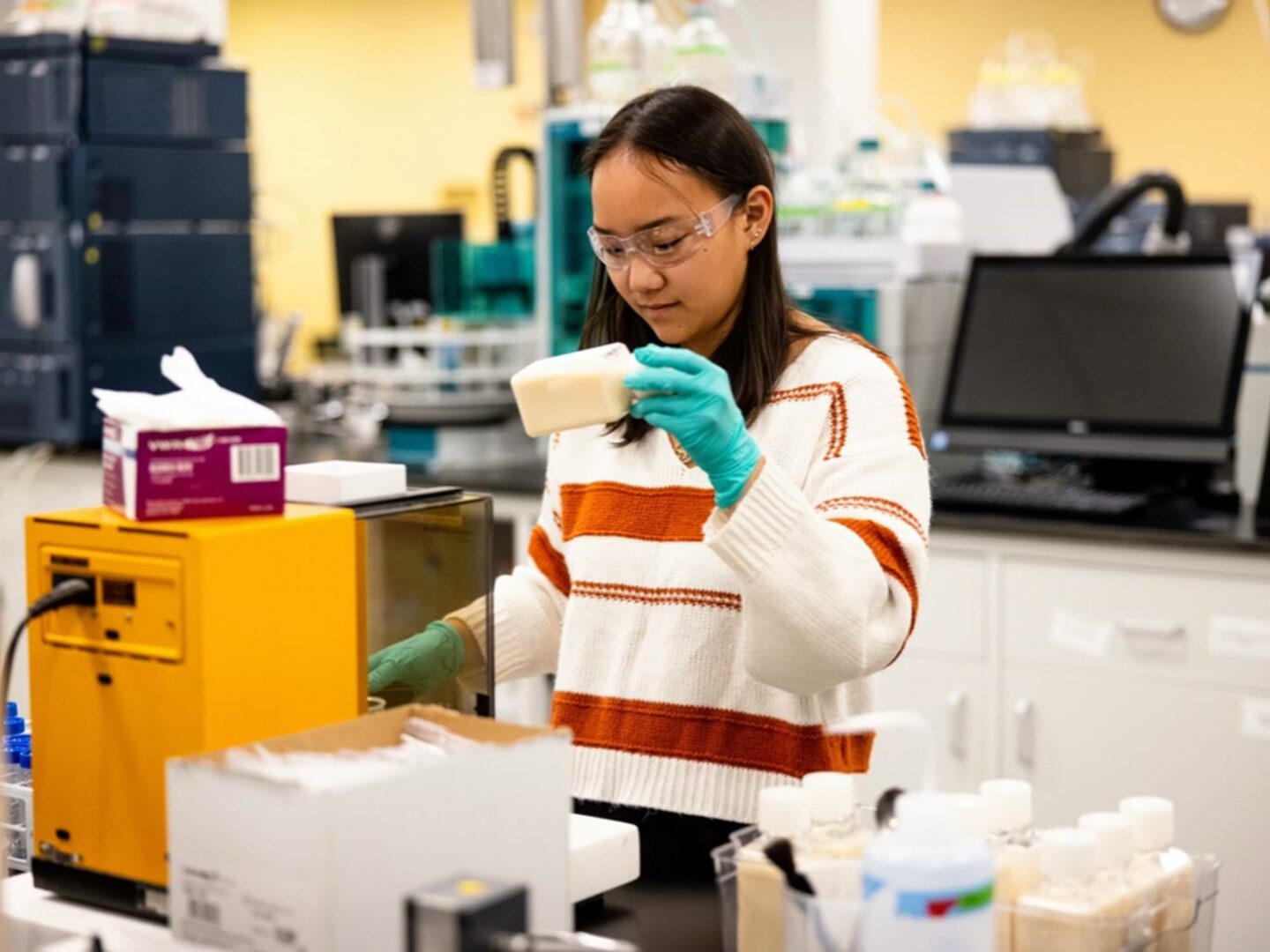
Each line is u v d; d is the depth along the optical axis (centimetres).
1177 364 312
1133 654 287
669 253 156
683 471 166
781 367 164
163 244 394
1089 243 345
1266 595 273
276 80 832
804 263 342
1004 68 495
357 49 811
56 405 385
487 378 371
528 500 342
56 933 121
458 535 141
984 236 387
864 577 142
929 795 102
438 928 95
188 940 112
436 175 802
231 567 118
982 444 326
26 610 123
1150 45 677
